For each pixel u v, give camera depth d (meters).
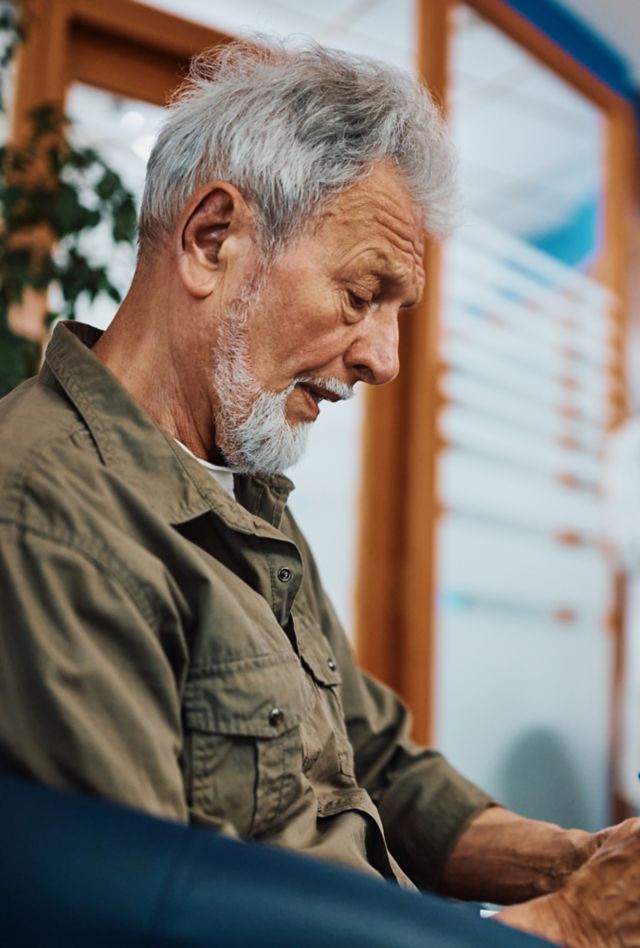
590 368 3.14
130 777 0.63
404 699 2.53
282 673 0.77
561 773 2.93
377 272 0.87
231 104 0.88
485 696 2.74
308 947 0.51
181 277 0.86
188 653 0.74
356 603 2.53
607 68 3.39
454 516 2.68
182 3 2.30
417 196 0.90
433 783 1.12
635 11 3.16
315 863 0.57
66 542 0.68
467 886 1.07
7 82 1.93
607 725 3.07
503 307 2.85
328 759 0.92
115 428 0.80
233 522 0.82
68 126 1.75
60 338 0.85
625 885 0.75
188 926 0.50
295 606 1.03
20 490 0.70
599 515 3.09
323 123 0.85
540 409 2.94
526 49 3.00
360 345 0.89
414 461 2.58
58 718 0.63
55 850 0.52
